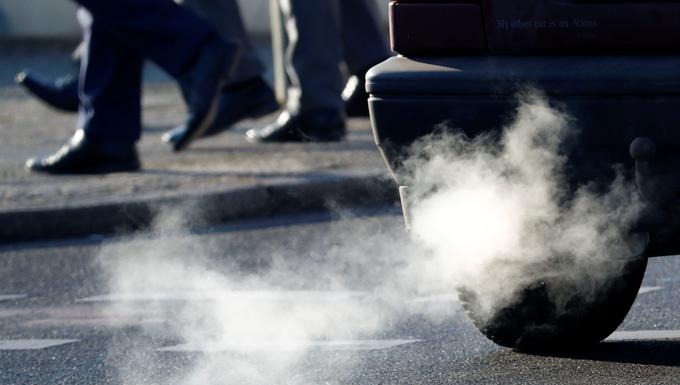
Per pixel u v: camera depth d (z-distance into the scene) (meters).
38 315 11.16
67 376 8.95
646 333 9.12
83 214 15.48
